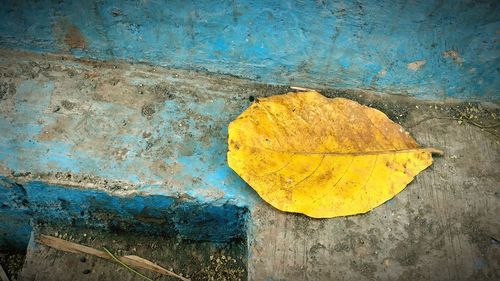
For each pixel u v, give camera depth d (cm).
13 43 35
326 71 35
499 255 31
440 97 37
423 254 31
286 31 32
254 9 31
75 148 33
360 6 30
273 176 29
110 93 35
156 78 36
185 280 37
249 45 34
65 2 31
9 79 35
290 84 37
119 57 36
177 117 34
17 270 42
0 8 32
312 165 30
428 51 33
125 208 34
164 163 33
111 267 37
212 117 35
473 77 35
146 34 33
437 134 35
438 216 32
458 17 30
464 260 31
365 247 31
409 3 29
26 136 33
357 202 30
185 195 32
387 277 30
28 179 31
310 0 30
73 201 33
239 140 29
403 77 35
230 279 38
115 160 32
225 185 32
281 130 30
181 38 34
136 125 34
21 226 38
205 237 38
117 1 31
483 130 36
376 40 32
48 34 34
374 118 33
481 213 33
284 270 30
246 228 34
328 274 30
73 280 36
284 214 32
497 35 31
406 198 33
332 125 31
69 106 34
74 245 37
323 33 32
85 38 34
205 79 36
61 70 36
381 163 31
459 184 33
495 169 34
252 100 36
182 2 31
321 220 31
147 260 37
